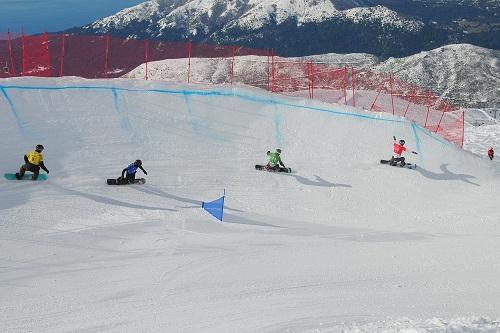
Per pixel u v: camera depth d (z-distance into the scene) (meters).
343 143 38.00
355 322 12.49
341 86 74.44
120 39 76.25
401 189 33.00
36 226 22.66
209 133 36.44
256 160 34.75
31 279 17.58
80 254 20.19
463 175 36.16
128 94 37.50
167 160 32.69
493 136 66.62
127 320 13.90
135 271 18.44
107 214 24.67
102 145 32.56
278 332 11.79
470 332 9.55
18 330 13.38
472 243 23.19
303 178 32.97
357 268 19.03
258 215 26.84
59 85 36.03
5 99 33.19
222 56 103.56
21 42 44.41
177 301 15.45
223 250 21.19
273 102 40.44
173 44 98.75
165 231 23.31
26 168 27.34
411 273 18.42
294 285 16.94
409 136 39.69
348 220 27.48
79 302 15.47
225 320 13.50
